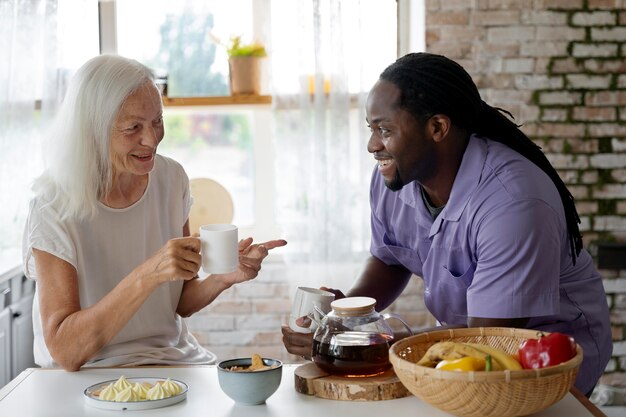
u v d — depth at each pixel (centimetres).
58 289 197
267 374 161
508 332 165
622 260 351
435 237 206
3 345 289
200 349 238
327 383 165
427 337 165
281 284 367
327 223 354
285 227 358
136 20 379
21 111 338
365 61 358
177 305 233
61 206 205
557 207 189
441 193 204
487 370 142
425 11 346
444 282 210
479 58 348
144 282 187
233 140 391
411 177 198
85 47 347
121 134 202
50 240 200
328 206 354
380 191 228
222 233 179
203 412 159
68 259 201
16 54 336
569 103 351
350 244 356
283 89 354
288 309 368
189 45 380
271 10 353
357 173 359
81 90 202
